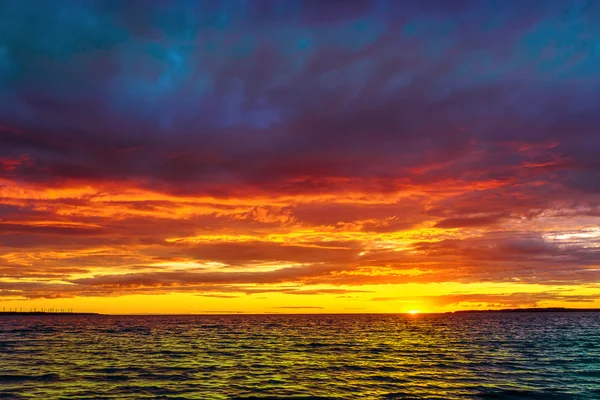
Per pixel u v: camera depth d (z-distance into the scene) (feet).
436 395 103.50
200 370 144.15
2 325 568.00
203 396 102.42
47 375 131.44
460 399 99.30
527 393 105.40
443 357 181.57
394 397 101.45
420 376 130.82
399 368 148.15
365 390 109.50
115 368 147.95
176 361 169.37
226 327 518.37
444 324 576.20
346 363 163.02
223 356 188.65
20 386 113.29
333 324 611.06
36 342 268.41
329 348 227.61
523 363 160.66
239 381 122.52
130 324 620.08
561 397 101.30
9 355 189.67
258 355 192.75
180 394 104.37
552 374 133.80
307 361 169.48
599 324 549.95
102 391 107.14
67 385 114.93
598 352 201.77
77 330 431.84
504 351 206.90
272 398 100.68
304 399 99.81
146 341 280.10
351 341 278.46
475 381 121.80
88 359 174.60
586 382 119.85
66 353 199.11
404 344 251.80
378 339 295.07
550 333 359.05
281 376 131.54
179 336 337.72
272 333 380.78
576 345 240.94
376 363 162.50
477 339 291.17
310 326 541.75
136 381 121.70
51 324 615.98
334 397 101.81
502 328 453.58
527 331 391.86
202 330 441.27
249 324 622.54
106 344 254.06
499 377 128.36
